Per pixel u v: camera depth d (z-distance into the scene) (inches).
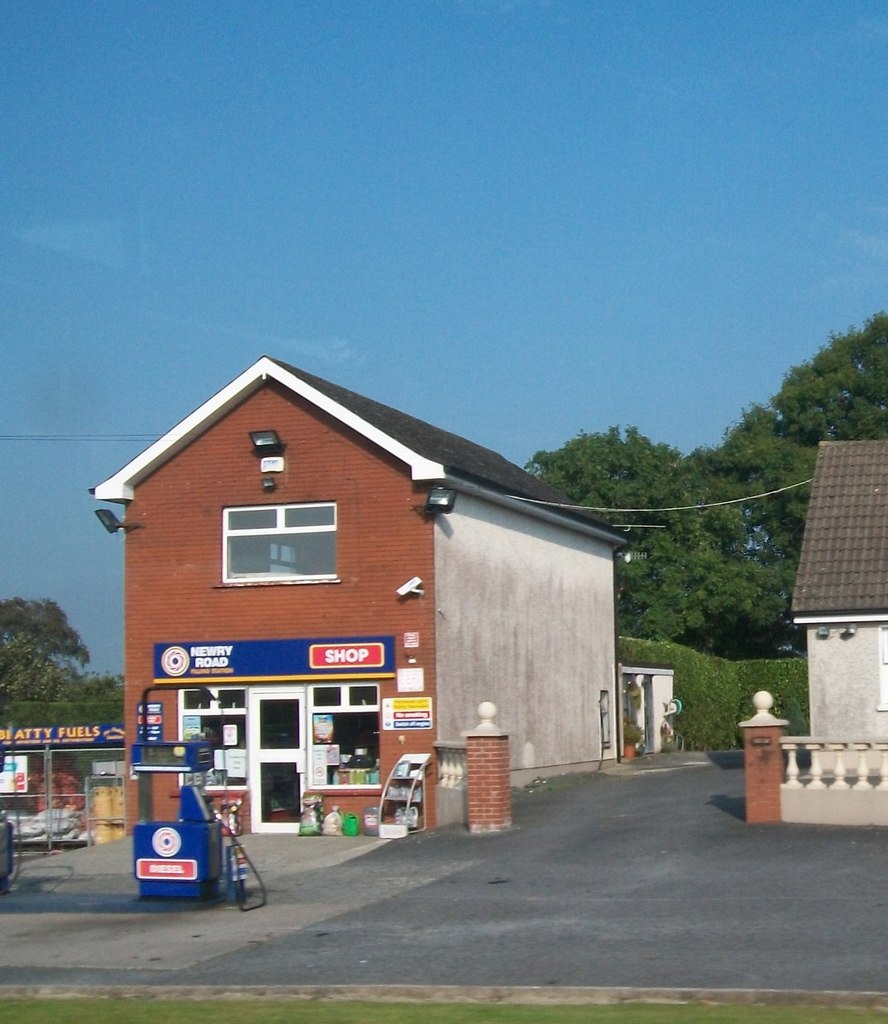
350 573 938.7
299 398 960.3
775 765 747.4
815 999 384.8
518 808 914.7
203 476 977.5
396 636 923.4
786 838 698.8
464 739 904.3
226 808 628.1
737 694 1747.0
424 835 831.7
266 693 949.2
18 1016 398.9
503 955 467.2
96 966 490.6
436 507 917.8
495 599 1029.2
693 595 2000.5
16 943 552.1
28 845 1010.7
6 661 1898.4
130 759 969.5
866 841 679.7
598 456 2059.5
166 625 972.6
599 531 1246.9
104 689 1910.7
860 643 968.3
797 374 2143.2
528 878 642.2
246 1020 379.6
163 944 531.2
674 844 702.5
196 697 963.3
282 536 962.1
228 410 975.0
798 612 979.3
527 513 1096.8
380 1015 381.4
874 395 2073.1
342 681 931.3
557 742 1139.3
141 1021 383.9
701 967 432.5
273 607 951.0
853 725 962.7
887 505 1050.7
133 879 761.6
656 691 1509.6
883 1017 361.7
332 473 949.8
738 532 2053.4
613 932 499.2
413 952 481.4
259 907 613.3
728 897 561.0
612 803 899.4
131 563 986.1
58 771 1082.7
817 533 1043.9
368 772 917.2
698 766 1206.3
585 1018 367.6
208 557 970.1
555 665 1148.5
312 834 899.4
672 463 2086.6
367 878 682.2
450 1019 372.2
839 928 486.9
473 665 980.6
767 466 2073.1
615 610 1315.2
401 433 979.3
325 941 515.5
